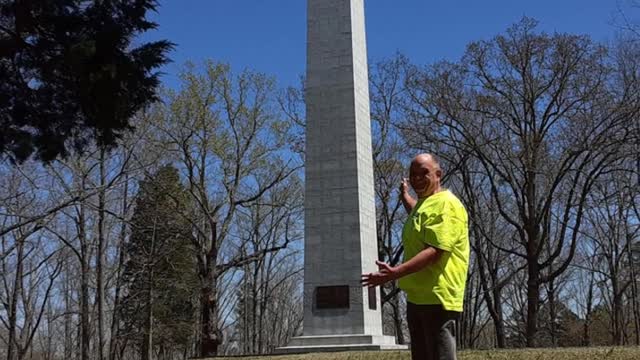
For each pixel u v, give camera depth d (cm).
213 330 3547
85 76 1296
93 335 4962
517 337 6019
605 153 3362
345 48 2589
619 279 5181
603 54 3112
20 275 3856
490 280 4947
